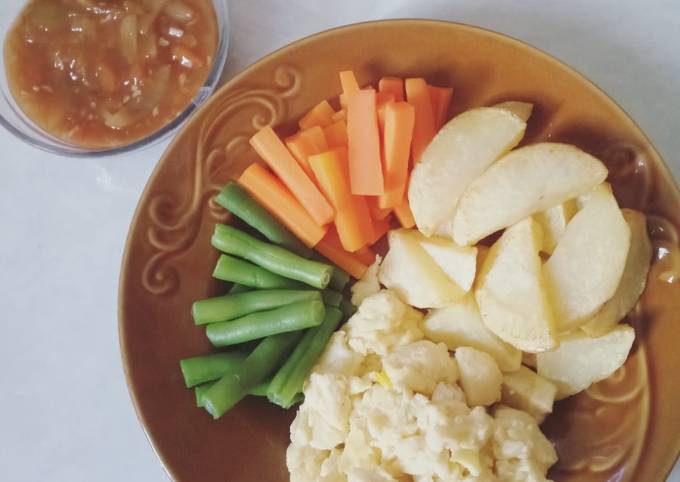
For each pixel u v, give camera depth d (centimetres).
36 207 38
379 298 33
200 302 34
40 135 36
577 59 35
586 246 31
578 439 33
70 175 38
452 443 30
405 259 34
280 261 33
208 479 34
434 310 34
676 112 35
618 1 35
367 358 33
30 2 36
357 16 37
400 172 33
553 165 31
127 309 33
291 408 35
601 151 32
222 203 34
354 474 31
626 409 32
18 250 38
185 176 34
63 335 38
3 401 38
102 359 37
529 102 33
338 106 34
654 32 35
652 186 31
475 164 32
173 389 34
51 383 38
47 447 37
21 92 36
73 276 38
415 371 32
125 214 38
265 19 37
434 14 36
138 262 34
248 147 34
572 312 31
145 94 36
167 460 33
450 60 33
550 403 32
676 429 31
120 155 37
